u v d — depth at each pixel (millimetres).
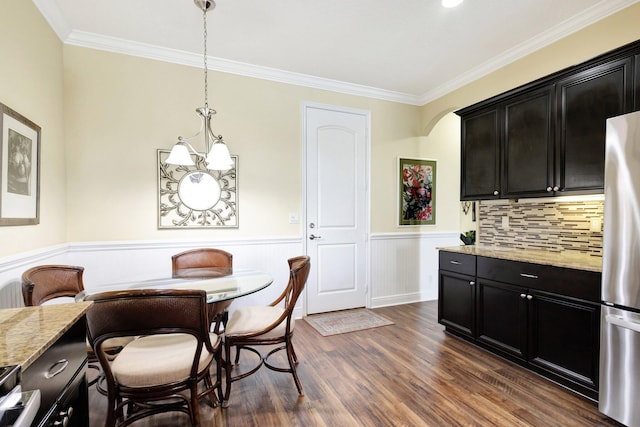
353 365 2396
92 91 2678
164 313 1362
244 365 2414
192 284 2014
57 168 2451
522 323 2318
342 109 3695
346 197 3744
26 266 1950
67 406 969
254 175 3254
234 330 1959
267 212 3312
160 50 2848
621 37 2207
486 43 2791
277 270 3357
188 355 1574
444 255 3033
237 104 3182
